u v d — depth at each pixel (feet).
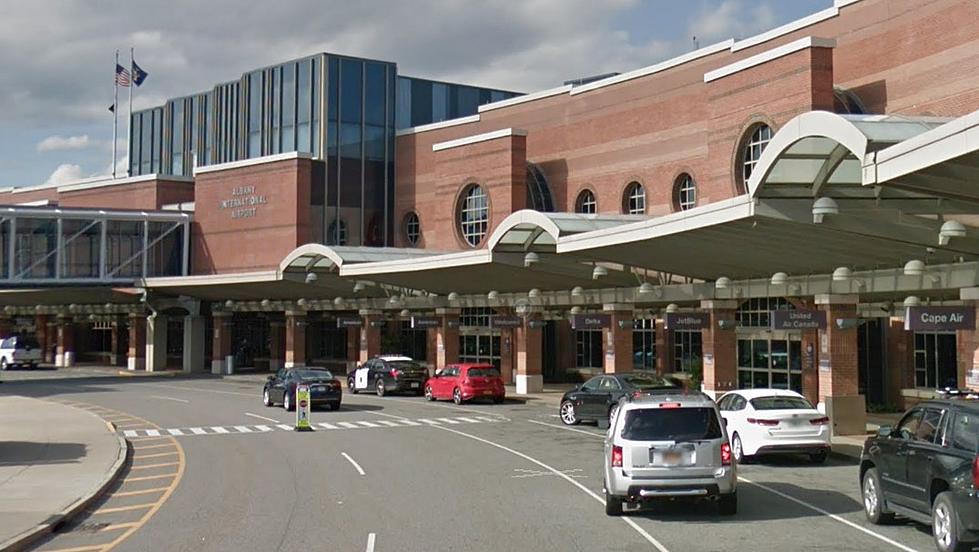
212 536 47.34
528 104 178.19
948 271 79.82
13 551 44.62
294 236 204.03
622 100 158.92
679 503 55.31
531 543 44.37
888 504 47.09
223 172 219.61
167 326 249.55
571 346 173.58
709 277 113.19
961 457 40.19
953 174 50.75
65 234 205.67
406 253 159.74
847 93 118.52
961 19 101.04
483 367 135.64
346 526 49.11
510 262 121.49
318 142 209.56
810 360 113.91
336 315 216.33
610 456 50.62
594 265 122.83
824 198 66.08
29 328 290.97
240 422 110.42
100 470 69.92
